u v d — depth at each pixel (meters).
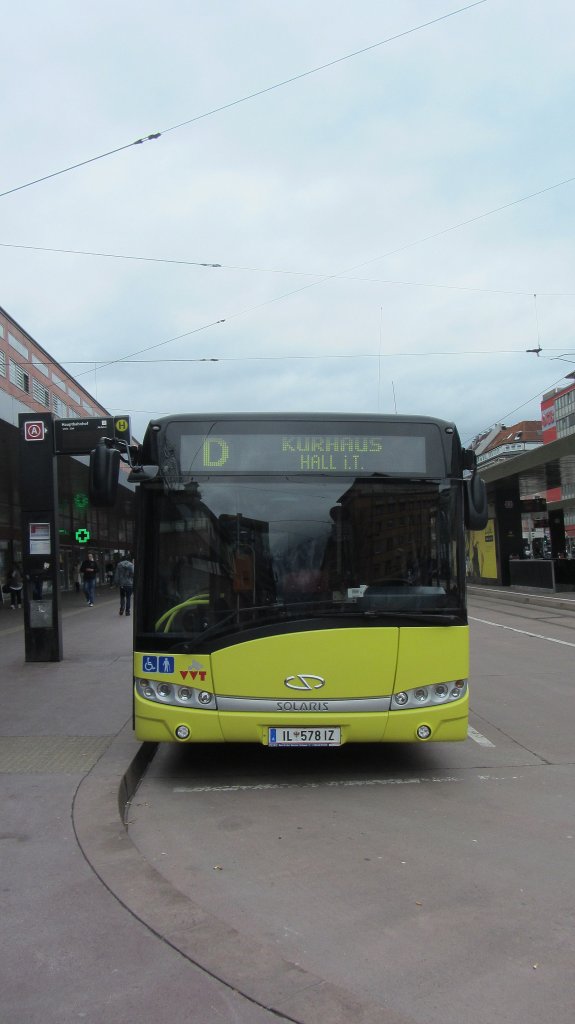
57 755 6.45
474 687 10.44
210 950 3.37
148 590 6.00
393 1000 3.04
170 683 5.89
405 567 6.03
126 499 32.59
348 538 6.03
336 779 6.26
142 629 5.97
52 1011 2.94
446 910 3.84
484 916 3.78
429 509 6.14
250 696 5.82
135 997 3.03
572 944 3.49
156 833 5.04
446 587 6.03
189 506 6.06
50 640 12.12
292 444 6.18
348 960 3.36
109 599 30.84
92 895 3.91
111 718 7.95
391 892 4.07
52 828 4.79
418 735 5.86
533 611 22.61
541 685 10.59
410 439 6.24
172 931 3.54
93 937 3.49
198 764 6.79
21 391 44.00
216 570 5.96
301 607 5.88
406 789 5.97
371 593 5.95
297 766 6.68
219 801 5.71
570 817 5.28
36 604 12.12
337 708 5.79
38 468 12.16
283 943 3.51
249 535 6.01
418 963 3.33
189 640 5.87
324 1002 3.00
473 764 6.68
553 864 4.44
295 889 4.12
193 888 4.14
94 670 11.27
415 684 5.88
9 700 8.97
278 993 3.05
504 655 13.55
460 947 3.47
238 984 3.11
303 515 6.06
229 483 6.10
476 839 4.86
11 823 4.88
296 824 5.18
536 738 7.59
